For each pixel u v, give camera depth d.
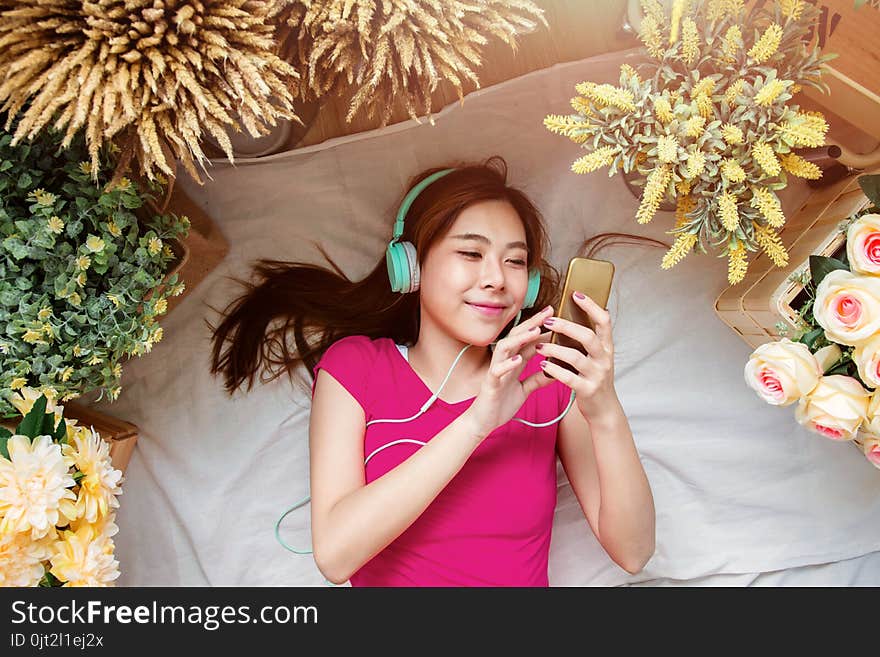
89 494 0.94
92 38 0.73
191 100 0.79
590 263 0.99
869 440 0.99
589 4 1.25
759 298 1.19
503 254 1.09
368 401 1.13
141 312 1.06
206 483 1.30
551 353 0.98
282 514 1.32
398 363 1.16
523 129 1.28
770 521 1.39
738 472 1.38
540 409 1.17
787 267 1.17
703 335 1.35
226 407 1.30
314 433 1.12
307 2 0.79
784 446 1.38
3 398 0.98
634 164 0.99
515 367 0.95
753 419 1.37
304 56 0.86
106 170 0.96
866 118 1.07
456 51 0.86
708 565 1.38
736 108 0.95
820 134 0.91
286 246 1.27
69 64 0.73
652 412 1.35
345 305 1.29
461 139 1.27
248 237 1.26
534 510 1.13
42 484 0.88
